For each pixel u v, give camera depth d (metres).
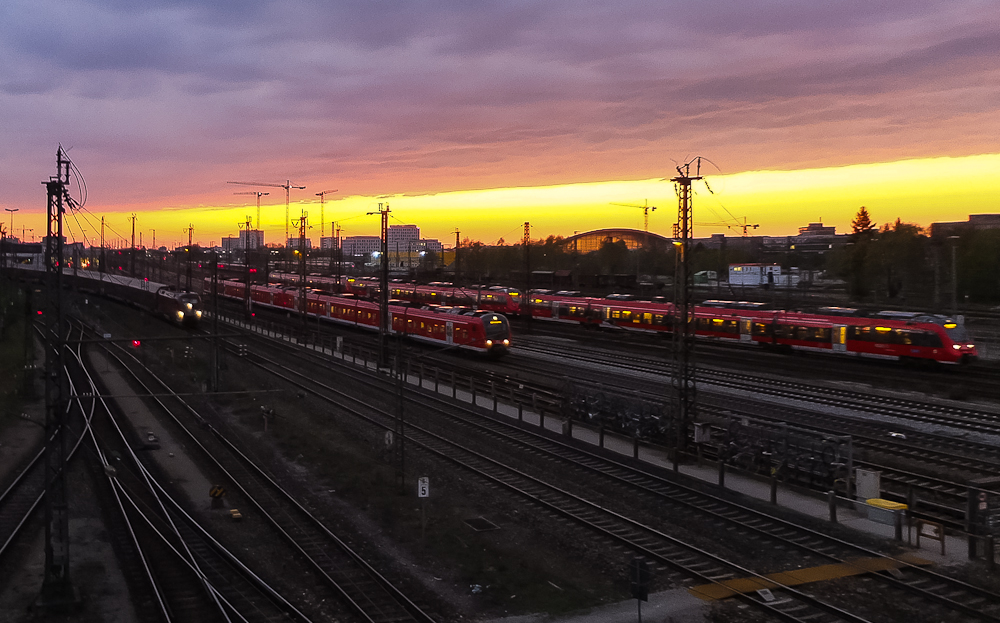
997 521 23.72
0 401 44.50
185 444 36.91
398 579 20.44
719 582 19.83
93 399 46.88
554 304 84.19
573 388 42.47
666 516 25.30
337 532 24.25
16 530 24.23
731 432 32.06
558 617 18.03
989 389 45.69
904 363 53.25
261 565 21.73
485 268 161.88
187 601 19.36
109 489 29.42
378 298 83.56
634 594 16.80
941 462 30.30
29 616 18.47
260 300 104.31
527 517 25.47
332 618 18.22
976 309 85.00
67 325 77.69
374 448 35.56
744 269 132.38
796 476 28.62
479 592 19.47
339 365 61.88
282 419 42.06
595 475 30.34
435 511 26.25
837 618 17.70
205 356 64.62
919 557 21.16
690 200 32.81
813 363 56.56
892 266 96.62
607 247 155.12
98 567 21.64
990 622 17.16
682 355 32.62
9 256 115.50
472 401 45.81
